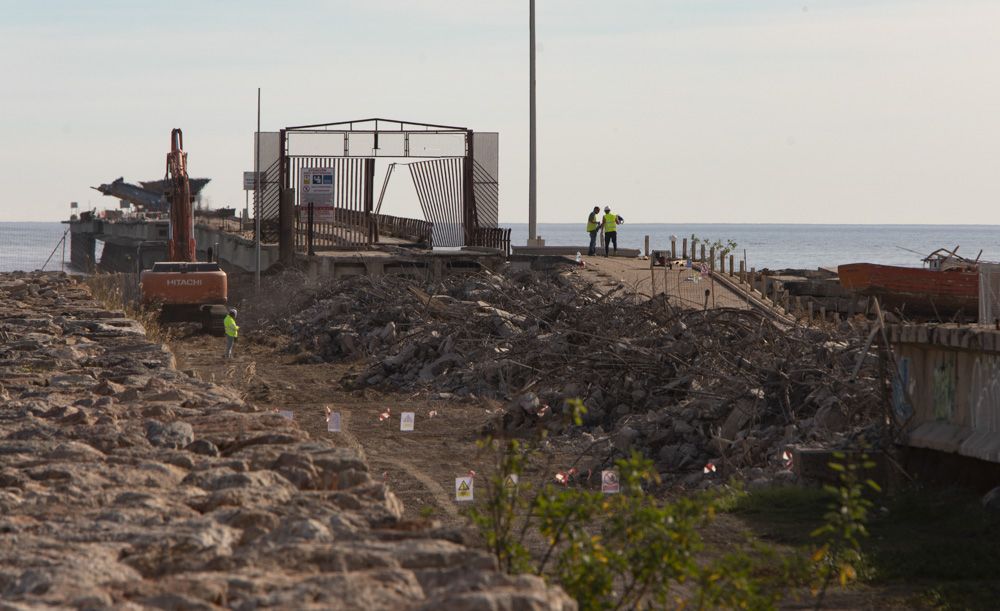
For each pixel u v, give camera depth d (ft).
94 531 68.85
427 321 374.84
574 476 186.80
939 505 144.25
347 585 56.85
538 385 256.11
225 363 352.49
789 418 195.21
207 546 65.41
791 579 106.22
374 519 72.28
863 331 231.71
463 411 262.26
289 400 282.15
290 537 66.90
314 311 425.69
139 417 109.91
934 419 156.56
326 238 575.38
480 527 75.87
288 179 523.70
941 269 405.59
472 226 536.42
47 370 152.15
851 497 90.38
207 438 99.35
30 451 92.38
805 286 456.04
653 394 235.40
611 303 319.88
